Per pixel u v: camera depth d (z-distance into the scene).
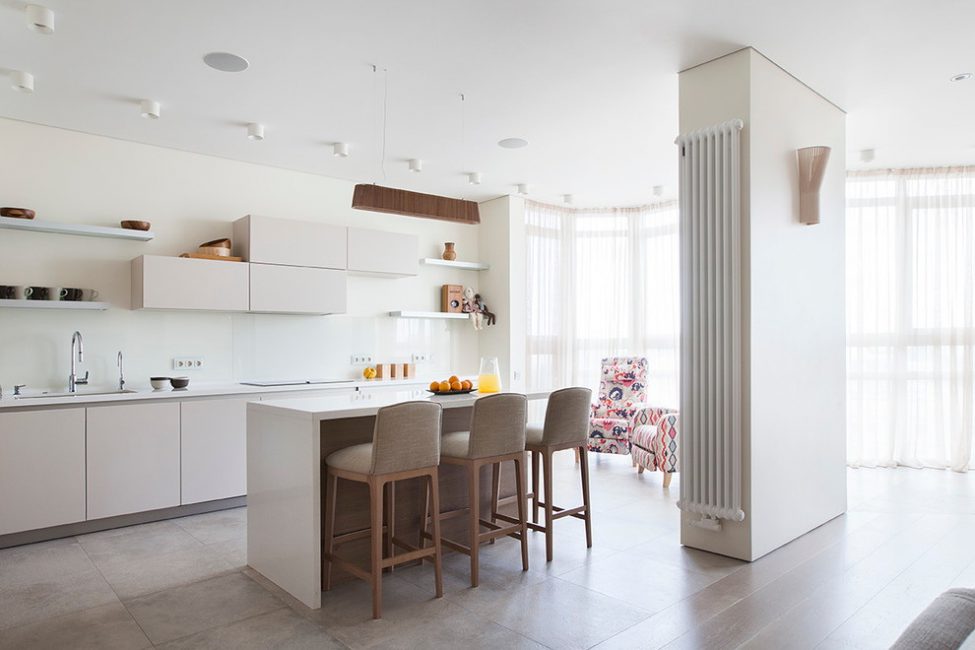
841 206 4.36
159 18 3.07
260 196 5.54
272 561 3.20
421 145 5.07
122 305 4.77
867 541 3.76
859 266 6.08
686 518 3.72
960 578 3.19
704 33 3.28
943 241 5.93
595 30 3.24
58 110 4.23
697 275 3.62
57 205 4.54
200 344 5.14
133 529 4.17
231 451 4.67
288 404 3.25
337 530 3.24
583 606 2.88
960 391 5.86
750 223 3.43
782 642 2.53
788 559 3.46
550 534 3.49
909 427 6.00
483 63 3.61
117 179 4.80
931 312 5.96
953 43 3.40
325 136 4.83
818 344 4.05
